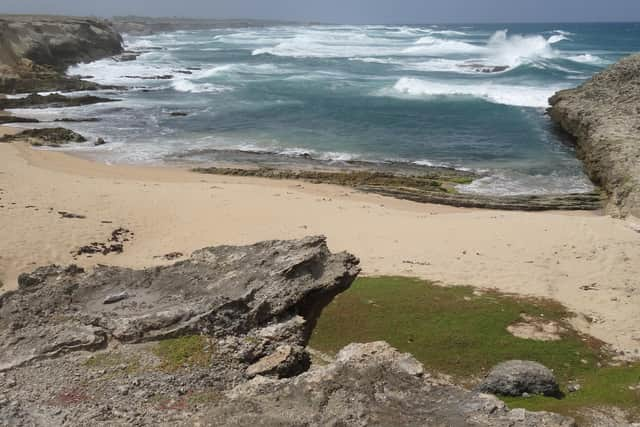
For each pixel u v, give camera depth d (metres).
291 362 10.74
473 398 9.23
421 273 19.38
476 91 53.97
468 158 36.41
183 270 12.82
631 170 28.58
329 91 56.84
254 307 11.66
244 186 29.75
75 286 12.24
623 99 40.00
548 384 12.76
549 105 47.94
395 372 9.80
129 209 25.47
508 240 21.97
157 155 36.69
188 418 8.94
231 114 48.06
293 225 23.98
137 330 10.82
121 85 61.06
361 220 24.78
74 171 32.00
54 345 10.45
